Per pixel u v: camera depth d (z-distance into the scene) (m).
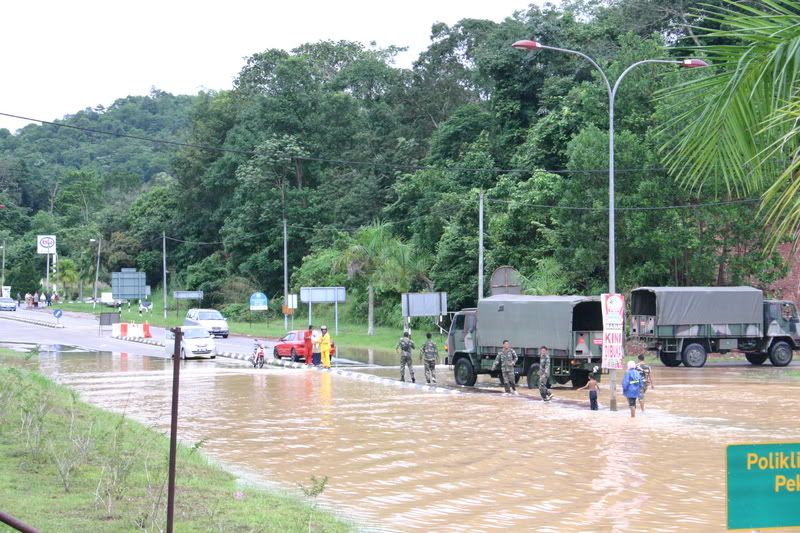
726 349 39.19
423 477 15.17
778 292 48.47
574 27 63.31
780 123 5.95
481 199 43.78
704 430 20.47
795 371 36.53
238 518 11.13
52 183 168.62
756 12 6.25
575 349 29.05
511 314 30.61
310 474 15.41
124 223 114.19
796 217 5.99
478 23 84.25
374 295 67.62
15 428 15.93
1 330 67.06
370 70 93.50
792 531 11.47
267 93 95.94
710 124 6.36
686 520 12.10
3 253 135.62
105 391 28.56
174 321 80.19
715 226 44.09
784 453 5.22
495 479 14.99
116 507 11.12
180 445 17.41
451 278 56.88
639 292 40.66
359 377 34.12
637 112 47.69
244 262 88.75
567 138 55.16
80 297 117.12
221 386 30.66
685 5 57.38
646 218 44.00
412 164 78.50
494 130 67.38
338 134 87.94
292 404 25.66
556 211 48.66
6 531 9.48
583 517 12.30
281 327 71.75
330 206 83.69
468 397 27.70
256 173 84.19
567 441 18.98
